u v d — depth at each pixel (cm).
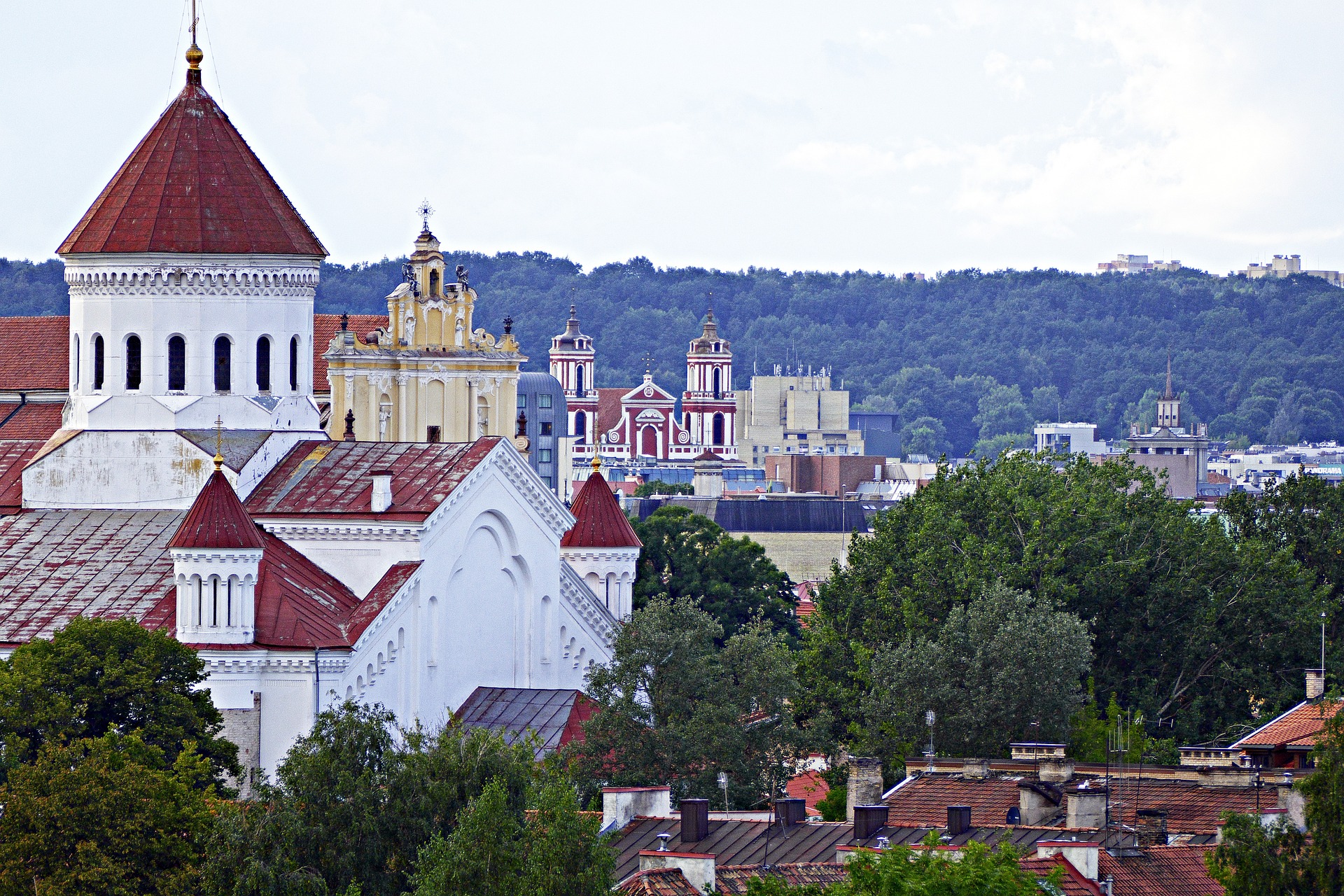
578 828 18350
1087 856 19150
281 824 19825
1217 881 19050
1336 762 18775
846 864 16988
